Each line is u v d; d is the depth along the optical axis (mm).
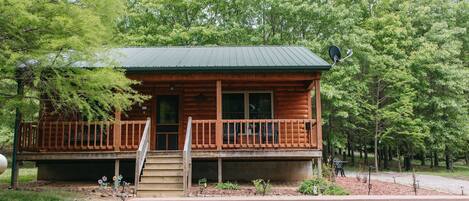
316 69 12070
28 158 11680
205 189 10961
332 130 23422
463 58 28594
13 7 6844
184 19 26844
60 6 7703
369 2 27141
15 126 11477
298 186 11906
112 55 11539
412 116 23281
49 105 13070
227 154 11938
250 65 12055
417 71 23516
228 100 14336
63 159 11844
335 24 23297
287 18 24188
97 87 9305
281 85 14281
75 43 7688
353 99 21844
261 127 13258
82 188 11000
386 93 24344
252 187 11516
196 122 12125
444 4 27078
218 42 24094
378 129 23734
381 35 24219
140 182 10328
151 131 13953
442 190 12867
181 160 11156
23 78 8922
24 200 8273
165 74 12414
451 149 25391
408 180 17078
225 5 26297
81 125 12227
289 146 12180
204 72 12352
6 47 7383
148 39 23250
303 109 14125
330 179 12930
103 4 8664
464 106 25594
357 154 42094
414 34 25703
